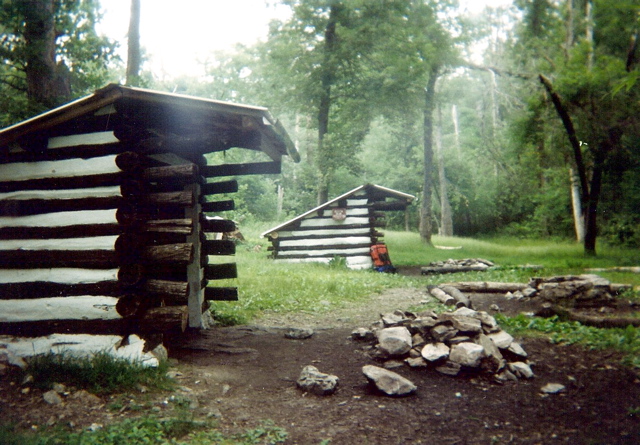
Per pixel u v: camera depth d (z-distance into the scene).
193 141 5.96
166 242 6.80
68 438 3.75
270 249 19.38
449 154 44.62
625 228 27.17
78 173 5.83
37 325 5.70
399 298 11.35
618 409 4.55
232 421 4.36
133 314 5.54
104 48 14.65
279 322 8.58
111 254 5.61
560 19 22.33
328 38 24.72
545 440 4.01
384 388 5.05
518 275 14.90
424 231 27.75
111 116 5.78
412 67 25.50
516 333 7.20
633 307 9.20
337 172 41.34
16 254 5.80
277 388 5.25
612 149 20.33
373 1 24.22
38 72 11.94
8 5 11.66
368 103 25.23
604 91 18.98
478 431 4.20
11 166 5.98
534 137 22.05
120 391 4.81
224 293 8.19
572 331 7.05
